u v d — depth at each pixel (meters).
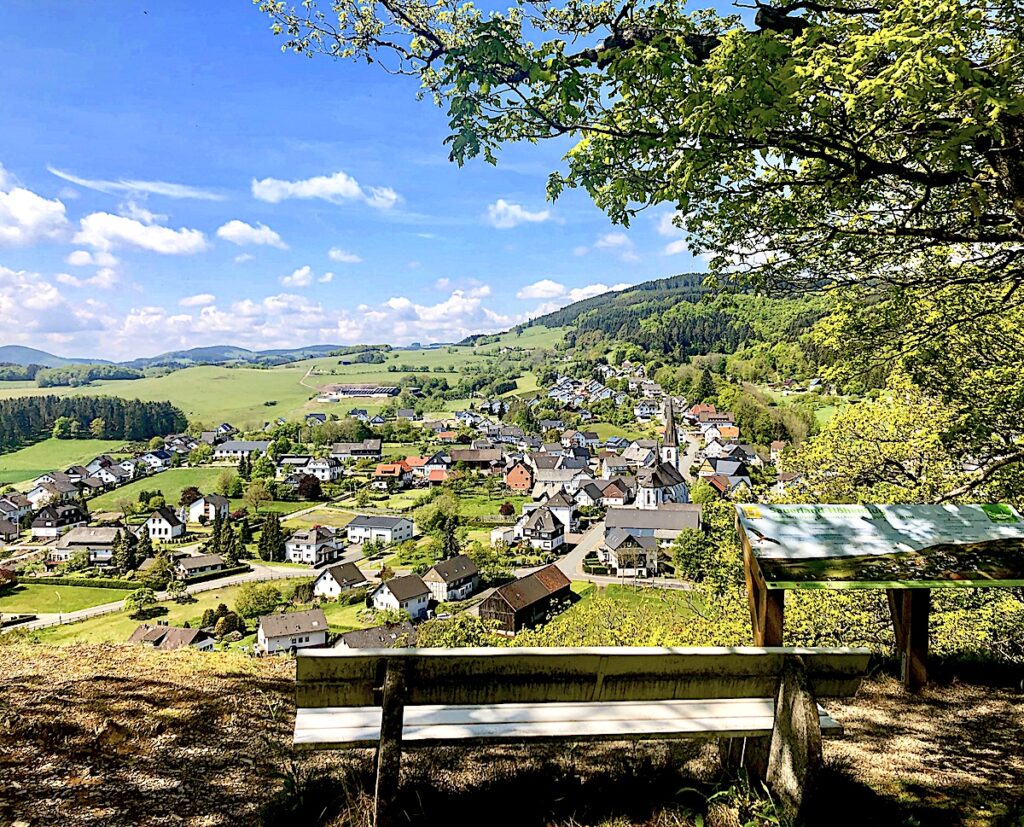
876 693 5.56
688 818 3.25
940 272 7.00
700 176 5.01
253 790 3.78
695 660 3.29
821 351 8.74
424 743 3.10
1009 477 8.75
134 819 3.42
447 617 39.50
